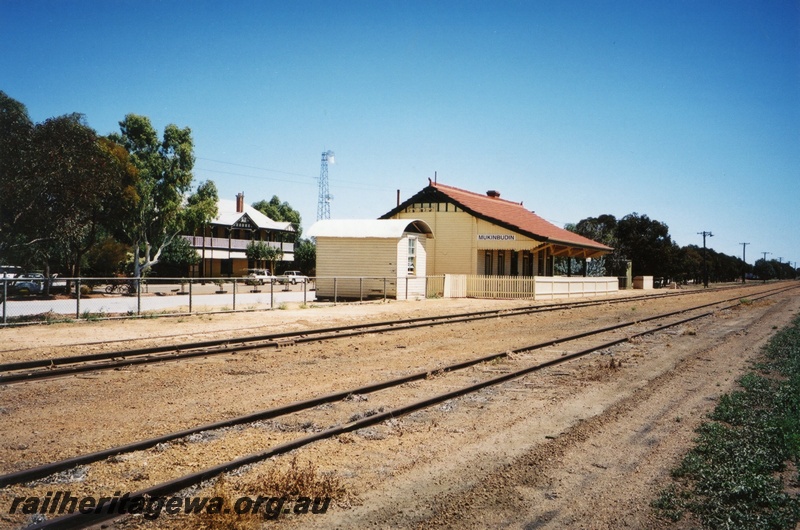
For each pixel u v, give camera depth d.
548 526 5.23
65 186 20.23
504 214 45.09
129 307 25.67
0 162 18.86
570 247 43.44
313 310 25.08
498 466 6.68
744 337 19.25
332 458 6.80
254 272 66.25
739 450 7.22
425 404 9.31
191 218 43.50
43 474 6.00
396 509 5.49
